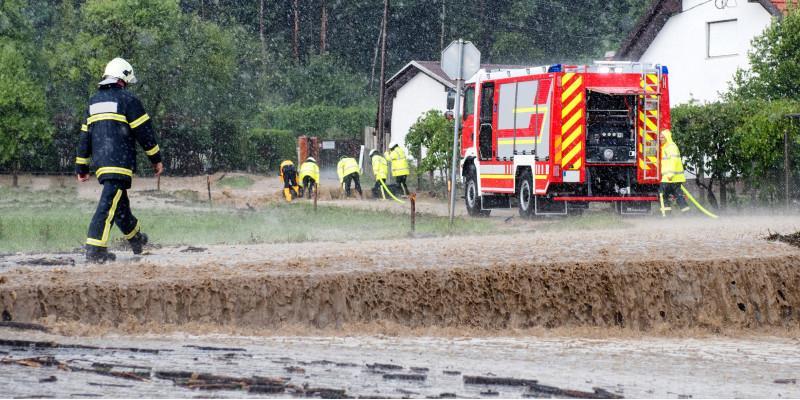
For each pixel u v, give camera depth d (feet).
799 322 68.59
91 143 75.97
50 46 344.28
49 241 104.58
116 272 64.85
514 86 152.76
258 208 176.45
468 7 565.94
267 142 369.30
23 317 58.95
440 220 135.13
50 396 40.34
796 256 70.49
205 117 357.82
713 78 232.12
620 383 47.03
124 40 325.62
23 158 307.78
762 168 141.90
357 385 43.62
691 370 52.16
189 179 317.83
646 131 142.51
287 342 57.06
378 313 63.10
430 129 240.73
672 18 238.89
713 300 67.51
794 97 180.34
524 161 148.87
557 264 66.23
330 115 464.65
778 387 47.80
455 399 41.39
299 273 63.52
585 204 148.56
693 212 148.46
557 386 44.93
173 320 60.64
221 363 48.26
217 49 376.89
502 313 64.34
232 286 61.77
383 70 326.85
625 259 68.39
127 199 76.74
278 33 574.15
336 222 134.00
